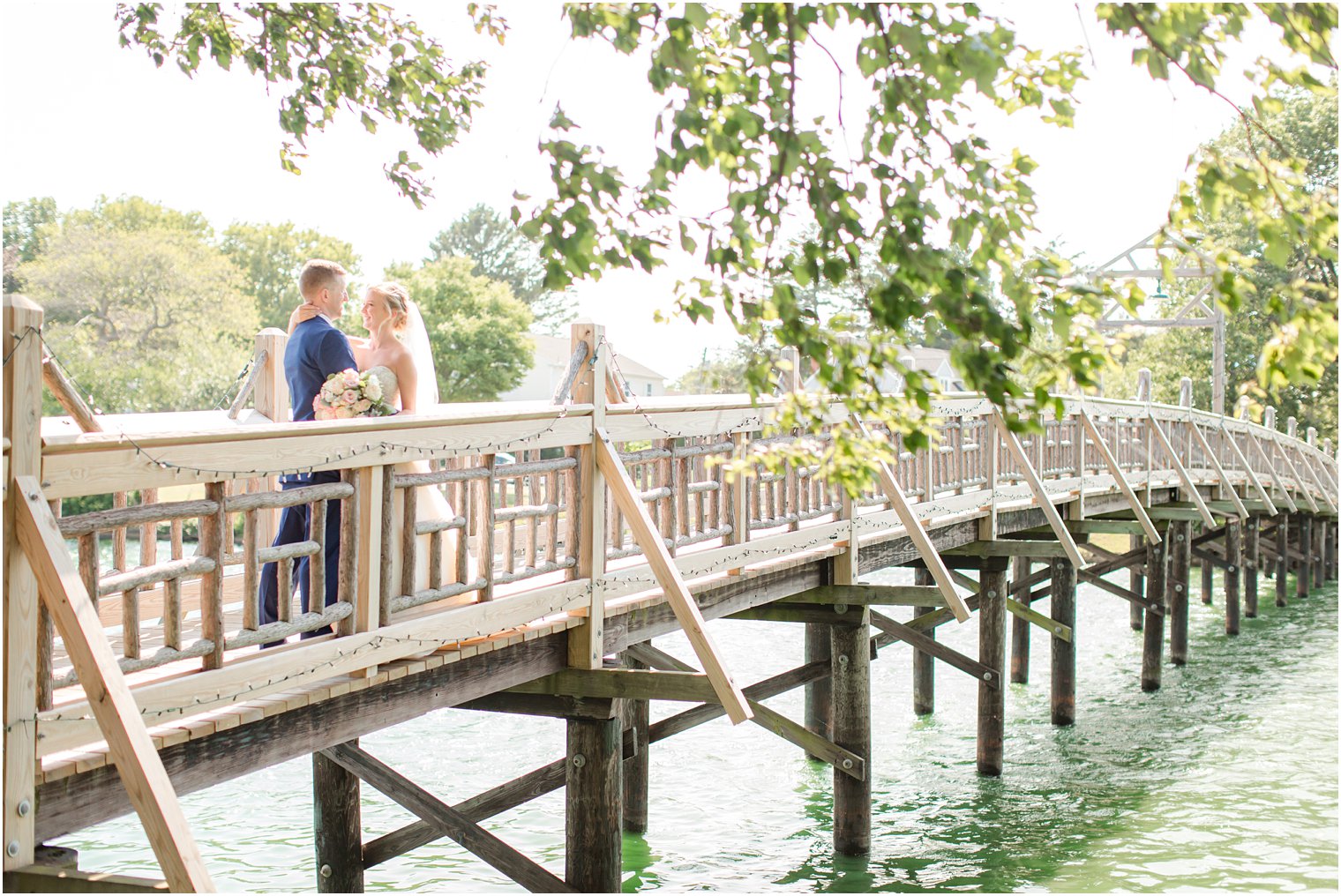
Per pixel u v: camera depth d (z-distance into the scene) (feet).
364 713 16.49
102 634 12.07
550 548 19.84
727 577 25.08
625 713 31.04
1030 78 11.43
